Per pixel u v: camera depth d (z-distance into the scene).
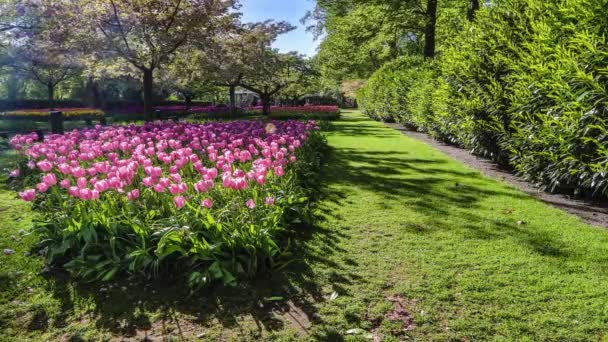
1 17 22.09
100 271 3.99
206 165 7.14
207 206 4.00
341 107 61.03
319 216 5.77
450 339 3.00
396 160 10.60
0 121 27.02
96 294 3.71
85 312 3.45
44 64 26.95
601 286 3.66
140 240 4.00
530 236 4.90
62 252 4.17
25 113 29.06
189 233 3.88
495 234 4.99
